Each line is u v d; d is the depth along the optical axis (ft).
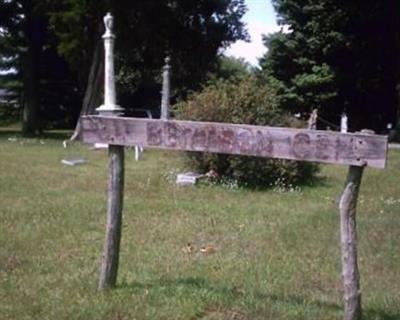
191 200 39.88
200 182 47.29
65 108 171.94
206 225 31.68
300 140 16.80
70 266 22.77
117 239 19.67
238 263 24.08
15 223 30.73
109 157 19.25
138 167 58.95
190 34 114.42
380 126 134.31
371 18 123.85
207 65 125.39
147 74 159.84
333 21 124.77
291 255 25.90
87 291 19.39
